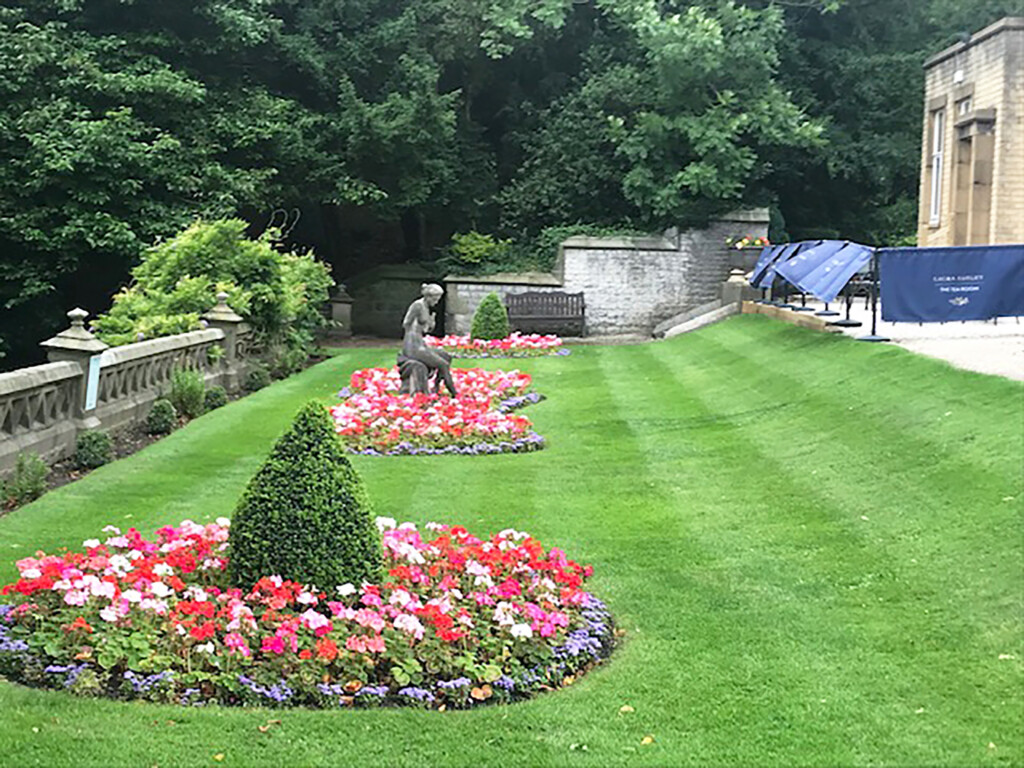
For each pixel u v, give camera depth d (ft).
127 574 19.38
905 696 16.72
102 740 14.76
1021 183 66.39
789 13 98.22
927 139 79.25
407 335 46.29
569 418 44.80
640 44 86.33
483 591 19.74
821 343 49.62
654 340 79.71
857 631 19.52
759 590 22.08
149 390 44.55
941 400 33.09
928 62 79.00
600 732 15.67
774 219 92.12
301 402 50.11
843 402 37.45
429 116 85.05
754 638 19.49
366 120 83.30
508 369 62.69
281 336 63.52
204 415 46.32
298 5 91.45
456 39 90.79
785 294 69.77
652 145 85.40
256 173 78.48
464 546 21.98
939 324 55.01
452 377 49.08
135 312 55.88
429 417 41.32
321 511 19.54
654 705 16.65
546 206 91.56
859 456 30.66
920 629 19.24
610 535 26.68
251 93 83.10
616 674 17.93
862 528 25.11
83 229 68.33
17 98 71.77
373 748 14.92
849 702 16.58
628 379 55.31
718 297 86.84
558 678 17.67
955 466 26.99
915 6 100.63
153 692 16.28
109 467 34.86
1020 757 14.60
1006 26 65.05
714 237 86.48
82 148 67.92
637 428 41.19
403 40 89.56
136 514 28.63
